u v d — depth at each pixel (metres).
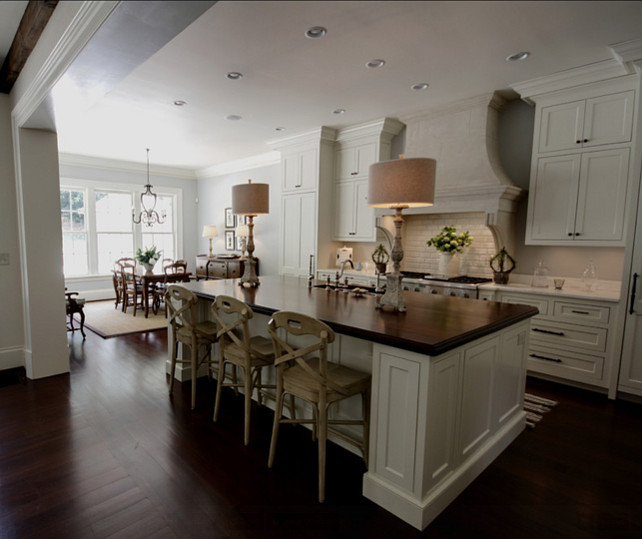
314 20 2.45
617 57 2.86
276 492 1.87
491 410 2.14
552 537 1.62
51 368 3.40
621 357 3.00
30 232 3.26
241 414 2.70
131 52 1.88
